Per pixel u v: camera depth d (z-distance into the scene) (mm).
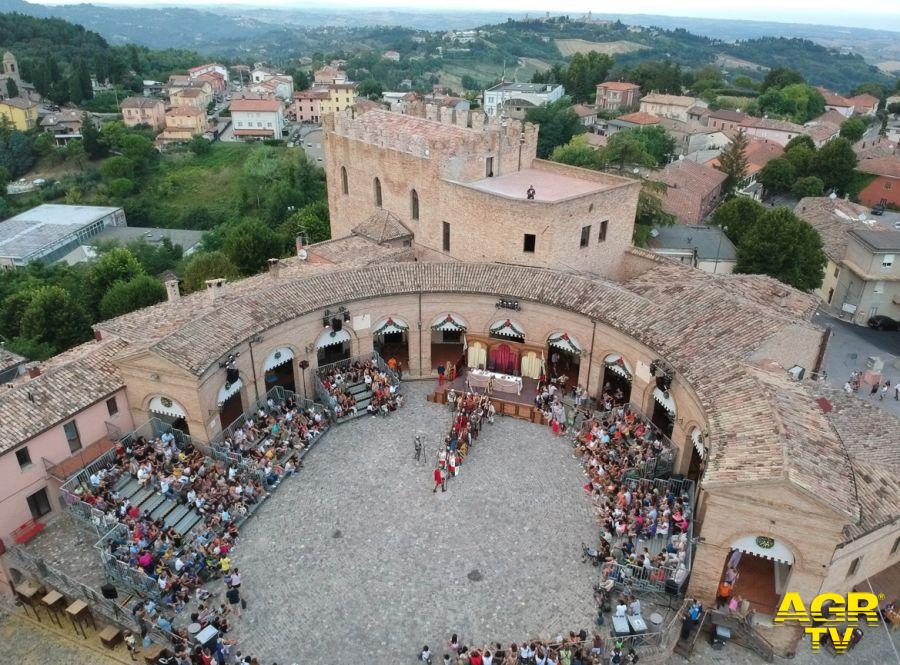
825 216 85688
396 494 39594
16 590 35594
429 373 51875
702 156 139625
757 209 81875
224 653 30047
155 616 31969
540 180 61188
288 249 94562
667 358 40000
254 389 44469
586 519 37812
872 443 36719
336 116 66438
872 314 71062
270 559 35312
